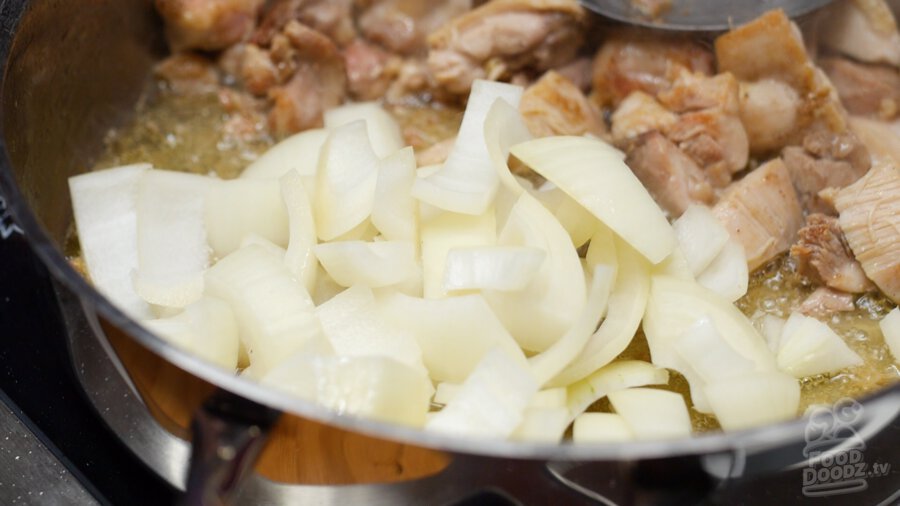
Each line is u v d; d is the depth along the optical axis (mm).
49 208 407
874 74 446
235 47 458
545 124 429
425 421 348
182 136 452
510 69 453
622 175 382
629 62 444
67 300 358
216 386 315
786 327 385
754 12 443
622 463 319
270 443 322
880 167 405
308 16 454
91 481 363
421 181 381
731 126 424
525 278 363
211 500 312
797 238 415
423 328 364
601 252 381
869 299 404
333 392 334
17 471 365
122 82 448
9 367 379
